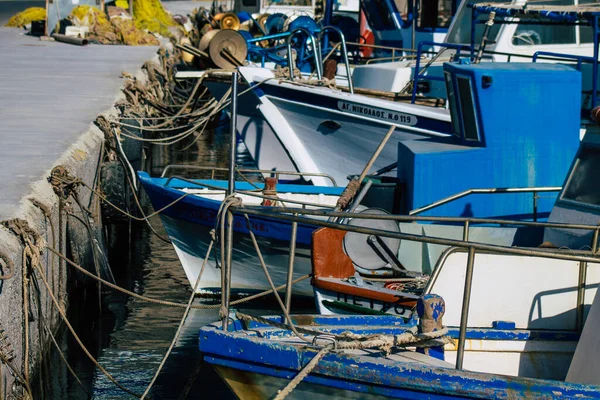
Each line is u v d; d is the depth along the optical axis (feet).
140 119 106.22
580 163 53.21
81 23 213.25
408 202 66.23
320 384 37.27
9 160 68.28
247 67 93.71
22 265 48.42
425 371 35.22
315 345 38.17
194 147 151.33
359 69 103.71
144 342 61.87
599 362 39.11
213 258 71.36
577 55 83.71
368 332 42.47
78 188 67.97
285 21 172.96
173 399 52.21
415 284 51.83
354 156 88.02
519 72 65.87
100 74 136.87
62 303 62.18
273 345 37.91
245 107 101.50
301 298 69.00
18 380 45.50
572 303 47.47
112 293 73.00
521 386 34.09
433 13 113.70
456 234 60.54
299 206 76.64
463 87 66.95
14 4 375.25
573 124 67.51
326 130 88.43
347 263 51.93
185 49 119.85
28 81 125.29
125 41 209.97
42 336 53.62
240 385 39.60
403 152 67.92
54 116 92.79
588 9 71.87
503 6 78.48
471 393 34.58
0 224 48.80
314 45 92.58
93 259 69.31
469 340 45.57
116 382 51.13
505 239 62.64
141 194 111.45
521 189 64.54
